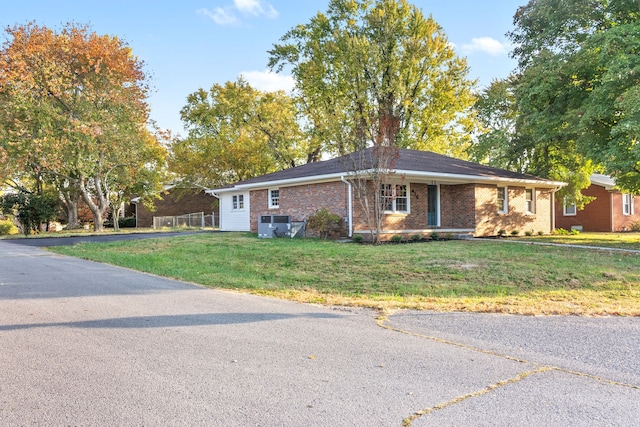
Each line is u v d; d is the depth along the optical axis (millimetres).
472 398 3771
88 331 5855
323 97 36062
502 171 22688
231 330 5914
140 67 31625
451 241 17891
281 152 39344
